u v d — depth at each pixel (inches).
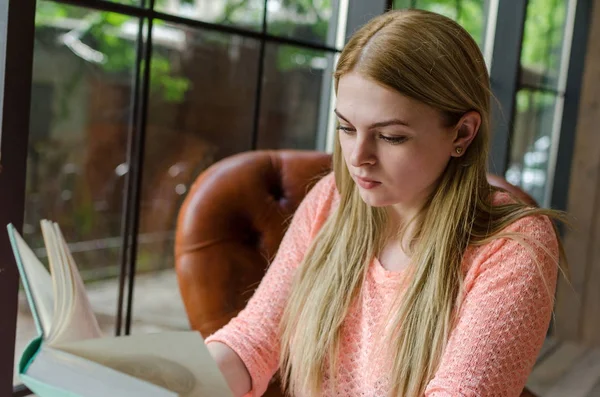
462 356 30.4
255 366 36.8
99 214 135.3
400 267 36.4
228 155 75.9
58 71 126.7
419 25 30.7
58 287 25.3
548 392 93.8
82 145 138.1
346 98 30.6
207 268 45.7
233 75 72.8
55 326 23.8
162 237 81.1
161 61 74.8
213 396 24.1
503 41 94.8
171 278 75.5
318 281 37.8
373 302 36.3
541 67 106.3
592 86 111.7
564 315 116.4
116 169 132.7
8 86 37.1
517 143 103.1
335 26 74.1
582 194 113.7
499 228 33.5
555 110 114.4
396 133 30.0
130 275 60.6
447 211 34.1
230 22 65.0
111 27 107.0
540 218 33.8
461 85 31.2
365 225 37.5
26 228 93.4
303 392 37.5
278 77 73.0
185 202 47.6
